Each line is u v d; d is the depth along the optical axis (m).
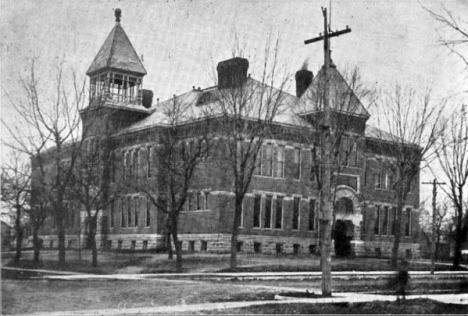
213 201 55.41
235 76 51.47
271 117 49.91
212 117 51.16
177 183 49.25
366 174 58.56
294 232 59.59
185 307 23.38
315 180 59.84
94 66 61.50
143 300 26.25
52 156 44.31
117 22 52.53
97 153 49.28
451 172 49.94
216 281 35.78
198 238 56.62
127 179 56.25
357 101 51.66
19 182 42.97
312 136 53.94
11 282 33.03
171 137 51.69
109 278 36.66
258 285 33.34
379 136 57.28
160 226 58.50
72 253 52.97
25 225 45.16
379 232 59.66
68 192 45.81
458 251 50.66
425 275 41.59
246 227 56.72
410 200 60.97
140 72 62.44
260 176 57.81
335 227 60.78
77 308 23.95
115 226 60.66
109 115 55.62
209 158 54.00
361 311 22.30
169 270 43.06
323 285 27.20
